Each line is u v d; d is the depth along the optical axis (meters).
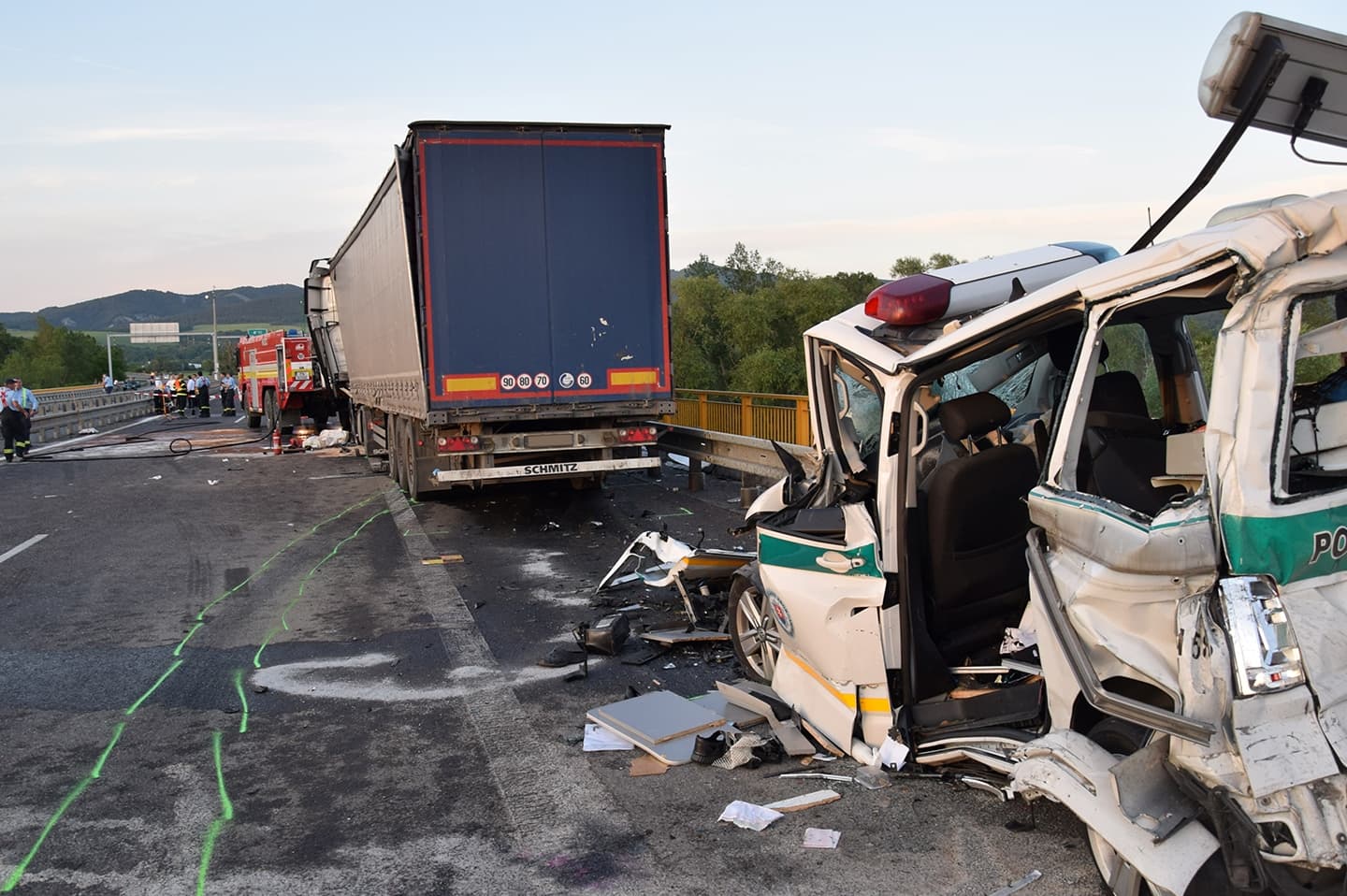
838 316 5.03
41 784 4.83
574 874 3.81
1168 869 2.91
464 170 11.29
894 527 4.47
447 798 4.57
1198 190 3.71
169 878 3.89
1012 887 3.56
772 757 4.82
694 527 11.53
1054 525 3.53
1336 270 2.87
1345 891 2.96
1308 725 2.80
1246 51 3.16
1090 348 3.50
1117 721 3.44
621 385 11.94
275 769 4.97
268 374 30.17
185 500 15.23
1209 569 2.98
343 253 19.00
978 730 4.14
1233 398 2.92
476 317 11.46
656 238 11.91
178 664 6.83
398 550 10.80
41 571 10.12
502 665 6.63
